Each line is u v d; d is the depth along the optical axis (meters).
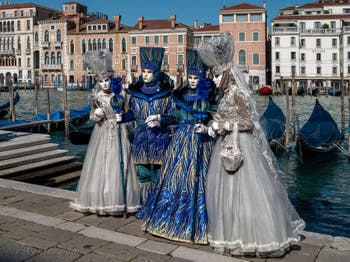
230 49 3.61
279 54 56.06
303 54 55.72
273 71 56.44
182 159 3.99
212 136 3.69
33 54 70.25
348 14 56.47
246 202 3.44
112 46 62.88
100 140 4.65
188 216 3.87
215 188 3.60
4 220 4.51
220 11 55.78
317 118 17.11
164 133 4.52
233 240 3.49
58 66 67.06
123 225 4.34
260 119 4.11
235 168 3.44
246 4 56.16
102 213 4.55
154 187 4.18
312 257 3.52
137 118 4.55
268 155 3.61
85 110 22.14
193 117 4.05
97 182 4.58
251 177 3.46
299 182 11.98
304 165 14.10
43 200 5.25
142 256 3.60
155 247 3.77
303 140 14.86
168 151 4.13
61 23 66.56
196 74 4.08
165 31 57.69
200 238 3.80
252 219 3.42
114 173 4.57
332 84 55.91
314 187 11.41
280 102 42.59
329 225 8.20
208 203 3.68
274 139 15.56
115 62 62.53
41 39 68.25
